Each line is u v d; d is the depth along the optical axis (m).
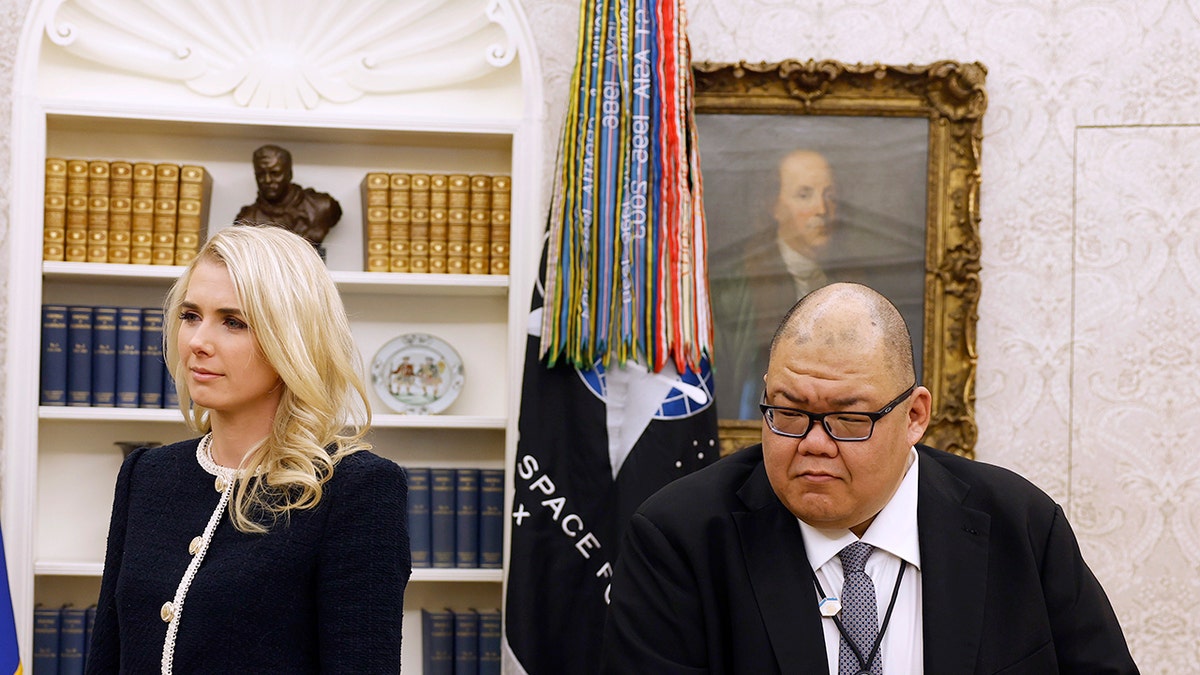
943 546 1.88
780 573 1.88
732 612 1.89
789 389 1.77
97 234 3.65
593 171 3.41
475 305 4.01
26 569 3.55
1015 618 1.87
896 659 1.84
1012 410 3.78
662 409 3.36
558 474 3.36
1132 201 3.79
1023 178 3.80
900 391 1.78
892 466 1.78
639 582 1.95
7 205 3.59
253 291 1.69
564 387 3.40
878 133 3.80
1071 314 3.78
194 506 1.75
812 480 1.76
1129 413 3.77
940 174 3.77
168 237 3.67
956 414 3.74
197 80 3.79
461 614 3.72
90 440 3.86
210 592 1.64
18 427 3.55
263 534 1.68
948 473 2.02
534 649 3.28
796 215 3.79
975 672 1.82
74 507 3.84
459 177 3.77
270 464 1.71
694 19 3.82
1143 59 3.80
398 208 3.75
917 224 3.79
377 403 3.91
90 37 3.70
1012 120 3.81
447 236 3.77
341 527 1.68
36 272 3.58
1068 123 3.80
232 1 3.80
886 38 3.82
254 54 3.81
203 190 3.73
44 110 3.62
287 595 1.66
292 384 1.70
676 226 3.41
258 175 3.71
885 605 1.87
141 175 3.67
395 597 1.69
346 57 3.84
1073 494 3.76
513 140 3.77
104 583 1.82
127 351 3.65
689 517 1.96
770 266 3.79
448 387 3.86
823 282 3.78
